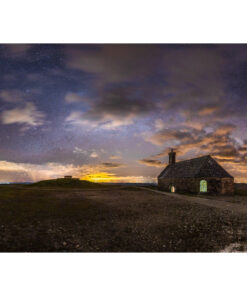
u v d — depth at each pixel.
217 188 34.53
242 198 27.83
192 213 15.94
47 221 12.66
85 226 11.88
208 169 35.59
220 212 16.42
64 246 9.09
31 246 8.89
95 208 17.50
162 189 47.75
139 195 29.84
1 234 9.94
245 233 11.17
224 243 9.87
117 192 34.81
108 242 9.73
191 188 35.97
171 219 13.87
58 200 22.05
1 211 14.79
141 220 13.51
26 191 30.08
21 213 14.51
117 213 15.56
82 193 31.33
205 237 10.55
